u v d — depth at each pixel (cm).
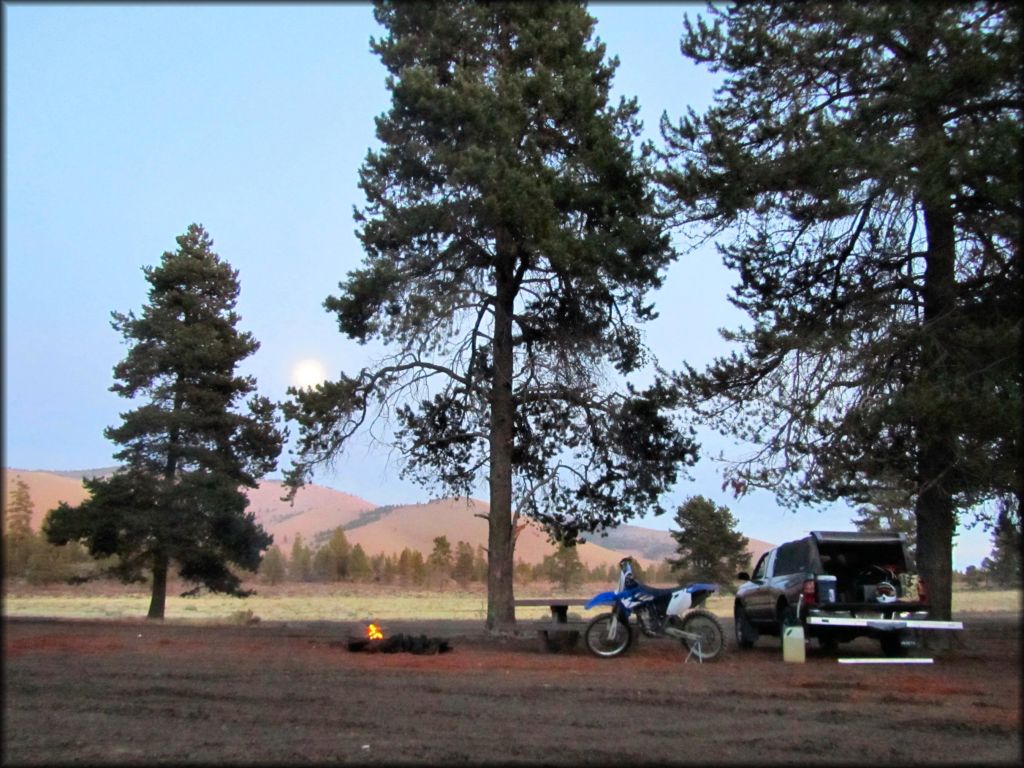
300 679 1262
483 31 2162
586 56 2180
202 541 3328
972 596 5078
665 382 2073
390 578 9706
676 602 1570
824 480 1825
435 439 2284
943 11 1633
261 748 819
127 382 3381
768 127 1842
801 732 905
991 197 1530
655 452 2225
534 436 2291
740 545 4419
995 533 2233
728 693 1155
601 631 1598
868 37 1714
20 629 2089
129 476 3247
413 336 2088
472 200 1980
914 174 1582
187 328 3400
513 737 872
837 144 1666
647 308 2164
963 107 1667
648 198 1988
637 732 901
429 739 861
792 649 1559
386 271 2017
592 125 2034
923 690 1193
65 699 1080
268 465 3462
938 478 1652
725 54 1873
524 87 2023
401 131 2117
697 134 1888
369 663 1469
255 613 4612
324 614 4531
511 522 2134
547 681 1262
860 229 1806
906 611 1598
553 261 1972
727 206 1814
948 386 1559
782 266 1916
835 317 1831
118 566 3309
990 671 1413
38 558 4834
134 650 1644
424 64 2173
